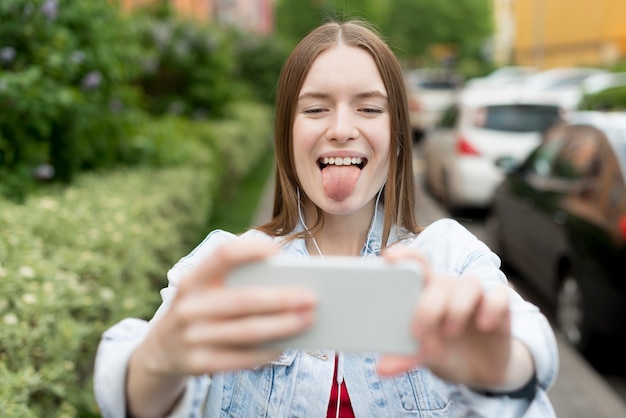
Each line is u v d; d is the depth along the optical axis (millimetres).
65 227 3346
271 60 18391
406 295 806
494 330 838
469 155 8797
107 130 5656
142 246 3613
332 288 809
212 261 782
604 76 17953
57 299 2484
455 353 855
